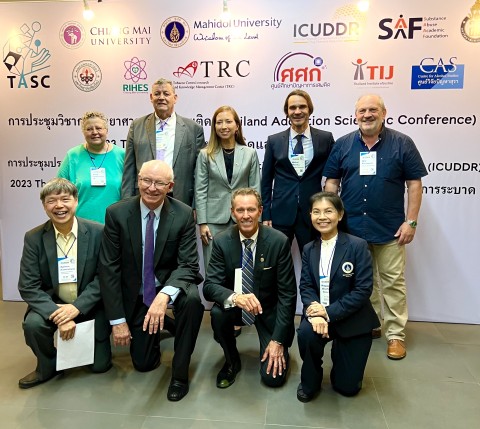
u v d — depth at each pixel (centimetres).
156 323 200
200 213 271
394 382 220
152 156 268
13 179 329
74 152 282
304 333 196
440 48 276
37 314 210
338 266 206
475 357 248
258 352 254
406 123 286
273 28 289
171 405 198
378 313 278
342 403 200
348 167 249
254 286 218
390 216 246
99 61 307
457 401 202
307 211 267
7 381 219
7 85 319
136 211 215
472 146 282
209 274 223
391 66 282
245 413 192
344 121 292
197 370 231
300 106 254
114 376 225
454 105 280
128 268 217
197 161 272
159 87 261
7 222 334
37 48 311
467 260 294
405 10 275
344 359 202
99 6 300
